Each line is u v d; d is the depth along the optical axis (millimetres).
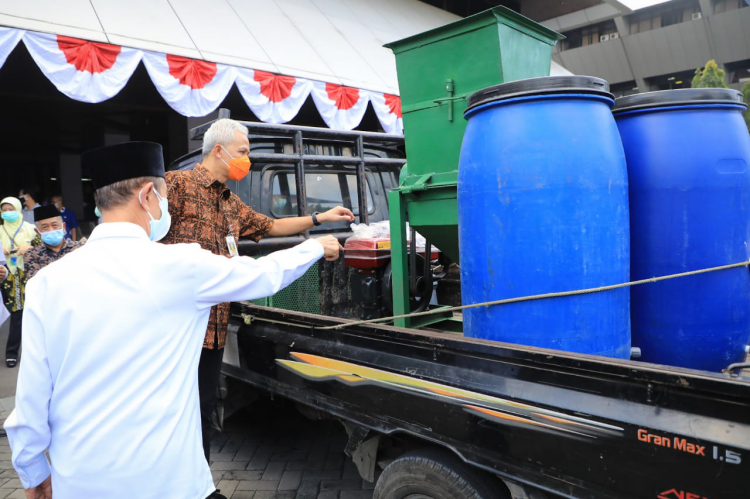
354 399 2148
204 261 1453
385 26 11898
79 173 13773
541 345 1856
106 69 6223
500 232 1900
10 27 5578
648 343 2051
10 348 5320
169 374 1397
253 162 3291
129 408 1336
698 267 1929
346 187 4086
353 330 2154
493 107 1960
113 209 1457
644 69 25016
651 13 24188
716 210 1911
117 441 1325
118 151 1430
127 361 1337
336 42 9898
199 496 1468
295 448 3590
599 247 1831
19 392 1319
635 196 2027
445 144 2498
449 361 1841
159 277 1390
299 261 1664
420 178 2598
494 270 1932
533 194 1831
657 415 1378
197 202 2473
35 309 1319
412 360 1942
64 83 5922
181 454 1413
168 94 6715
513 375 1673
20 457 1368
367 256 2998
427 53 2475
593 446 1485
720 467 1269
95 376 1324
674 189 1938
